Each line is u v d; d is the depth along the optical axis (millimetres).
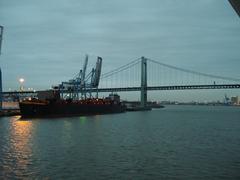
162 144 57375
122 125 102312
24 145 54750
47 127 90375
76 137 67500
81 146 54062
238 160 42469
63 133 75312
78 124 103312
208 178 33594
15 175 34031
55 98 141000
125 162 40906
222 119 145500
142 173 35406
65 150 49719
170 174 35031
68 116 145250
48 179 32750
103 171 36031
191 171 36375
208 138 67250
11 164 39094
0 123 101562
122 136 70062
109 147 53188
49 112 132500
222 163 40531
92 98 191125
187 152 48688
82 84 188750
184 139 65188
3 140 61219
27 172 35312
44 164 39250
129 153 47438
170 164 39906
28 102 123875
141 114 194000
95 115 163750
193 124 110688
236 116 178750
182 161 41750
